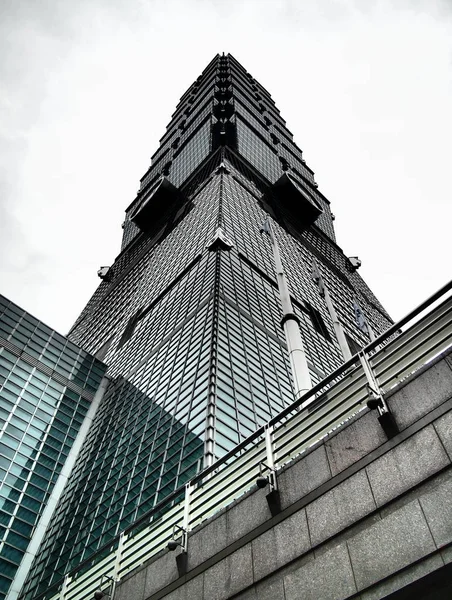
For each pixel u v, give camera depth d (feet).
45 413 175.83
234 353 152.25
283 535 34.60
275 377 157.79
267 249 281.33
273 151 547.90
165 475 116.78
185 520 43.80
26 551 133.28
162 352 184.03
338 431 36.42
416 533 27.94
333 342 234.38
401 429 32.65
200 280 212.84
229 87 613.52
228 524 39.06
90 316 368.48
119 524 116.16
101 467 149.28
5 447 153.07
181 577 39.24
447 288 37.19
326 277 369.91
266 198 420.77
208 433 114.01
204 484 45.93
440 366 33.27
